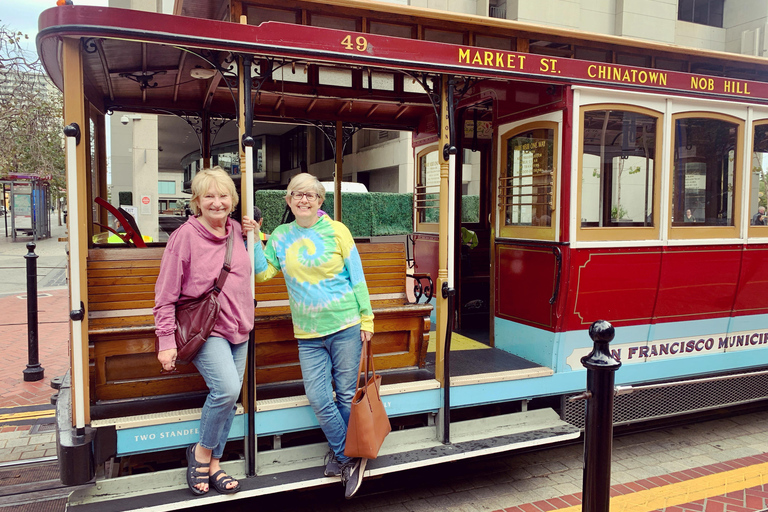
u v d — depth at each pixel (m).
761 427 4.78
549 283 3.73
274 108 5.05
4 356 6.34
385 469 2.92
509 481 3.70
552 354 3.70
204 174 2.52
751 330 4.50
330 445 2.89
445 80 3.20
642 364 3.98
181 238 2.46
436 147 5.27
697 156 4.10
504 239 4.23
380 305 3.66
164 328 2.42
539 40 3.83
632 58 4.16
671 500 3.42
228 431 2.72
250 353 2.79
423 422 3.49
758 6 16.28
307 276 2.74
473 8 14.41
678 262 4.04
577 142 3.57
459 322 5.16
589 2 14.90
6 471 3.66
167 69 3.79
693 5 16.92
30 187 20.52
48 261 15.01
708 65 4.49
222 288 2.53
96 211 4.39
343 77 4.45
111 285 2.96
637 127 3.82
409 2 13.35
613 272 3.78
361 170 16.16
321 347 2.82
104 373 2.92
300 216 2.74
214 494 2.63
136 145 11.98
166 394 3.05
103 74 3.80
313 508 3.31
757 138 4.38
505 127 4.22
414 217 5.85
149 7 11.36
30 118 10.66
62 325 7.88
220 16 3.48
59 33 2.40
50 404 4.94
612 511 3.28
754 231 4.43
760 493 3.52
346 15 3.27
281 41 2.66
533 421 3.62
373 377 2.84
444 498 3.45
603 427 2.26
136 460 3.04
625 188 3.81
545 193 3.78
